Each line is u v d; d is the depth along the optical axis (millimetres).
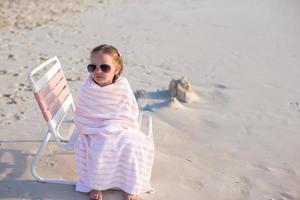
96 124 3518
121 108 3570
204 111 6000
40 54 8742
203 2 16406
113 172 3412
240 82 7469
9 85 6547
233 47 10078
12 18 12672
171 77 7551
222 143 5023
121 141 3416
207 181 4020
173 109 5910
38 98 3492
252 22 12977
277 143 5145
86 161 3465
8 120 5066
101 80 3537
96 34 11031
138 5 15648
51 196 3461
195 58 9023
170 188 3781
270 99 6688
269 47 10172
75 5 15438
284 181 4207
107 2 16234
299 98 6805
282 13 14430
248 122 5730
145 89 6703
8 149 4191
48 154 4133
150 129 4055
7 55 8484
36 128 4805
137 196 3475
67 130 4777
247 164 4535
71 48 9461
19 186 3576
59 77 4148
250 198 3807
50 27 11641
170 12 14359
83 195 3498
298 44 10539
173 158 4418
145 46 9930
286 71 8297
